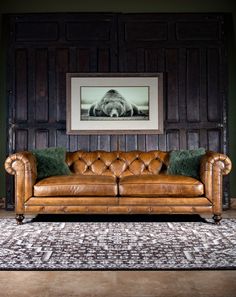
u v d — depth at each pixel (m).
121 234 4.06
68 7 5.66
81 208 4.55
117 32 5.53
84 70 5.54
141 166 5.17
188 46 5.52
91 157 5.23
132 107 5.55
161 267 3.02
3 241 3.78
